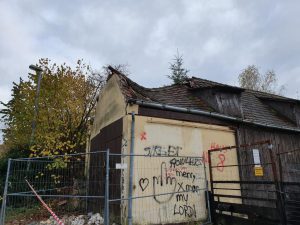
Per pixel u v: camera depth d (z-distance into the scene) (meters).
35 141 14.02
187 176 9.12
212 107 11.28
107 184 6.11
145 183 8.23
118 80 9.95
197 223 8.61
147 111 8.89
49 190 10.27
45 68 16.19
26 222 8.55
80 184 10.34
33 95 15.26
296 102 13.91
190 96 11.95
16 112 15.96
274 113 14.33
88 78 18.06
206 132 10.02
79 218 8.77
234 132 10.77
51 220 8.64
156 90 11.09
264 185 10.80
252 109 13.26
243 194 10.15
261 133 11.58
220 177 9.78
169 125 9.23
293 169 12.15
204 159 9.18
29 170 10.22
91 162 10.91
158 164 8.65
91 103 16.78
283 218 6.57
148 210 8.05
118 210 8.20
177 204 8.65
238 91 12.00
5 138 17.22
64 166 10.95
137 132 8.49
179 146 9.23
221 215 8.48
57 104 15.52
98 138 11.45
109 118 10.25
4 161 13.55
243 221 7.72
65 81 16.27
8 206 9.34
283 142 12.28
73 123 15.56
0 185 12.53
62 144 13.77
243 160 10.59
